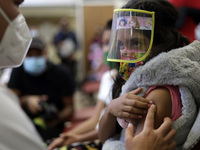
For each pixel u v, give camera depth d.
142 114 0.86
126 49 0.89
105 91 1.71
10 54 0.92
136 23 0.88
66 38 6.18
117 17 0.91
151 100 0.85
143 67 0.87
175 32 0.96
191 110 0.85
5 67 1.00
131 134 0.81
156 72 0.84
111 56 0.92
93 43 5.74
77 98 5.25
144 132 0.78
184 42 1.00
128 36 0.89
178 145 0.89
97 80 4.57
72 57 6.11
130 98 0.87
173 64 0.83
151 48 0.92
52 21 7.25
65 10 7.16
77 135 1.52
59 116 2.35
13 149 0.61
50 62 2.46
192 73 0.83
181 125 0.84
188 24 2.03
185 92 0.84
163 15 0.95
